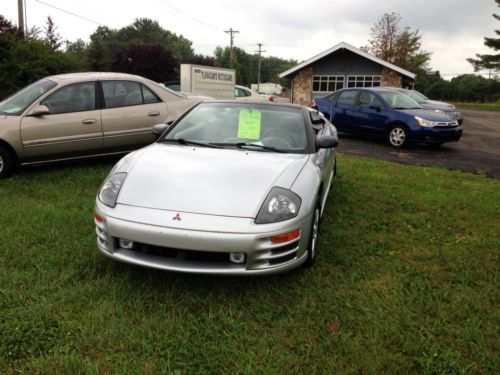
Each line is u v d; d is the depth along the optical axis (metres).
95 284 2.80
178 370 2.08
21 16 19.28
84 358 2.13
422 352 2.29
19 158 5.30
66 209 4.25
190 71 12.75
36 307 2.50
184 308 2.62
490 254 3.66
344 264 3.32
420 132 9.59
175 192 2.75
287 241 2.68
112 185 2.92
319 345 2.29
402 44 41.84
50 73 14.24
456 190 5.97
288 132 3.71
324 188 3.84
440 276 3.20
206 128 3.76
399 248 3.73
